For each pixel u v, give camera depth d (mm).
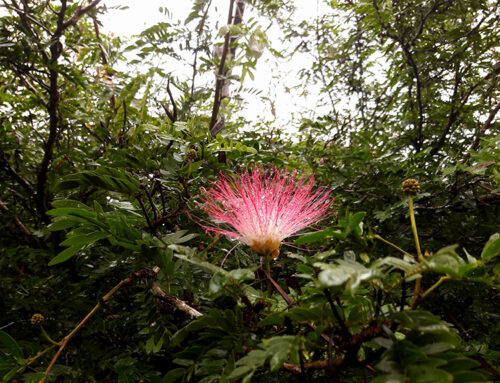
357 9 3166
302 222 1390
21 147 2434
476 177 2068
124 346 1944
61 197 2270
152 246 1230
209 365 881
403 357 674
